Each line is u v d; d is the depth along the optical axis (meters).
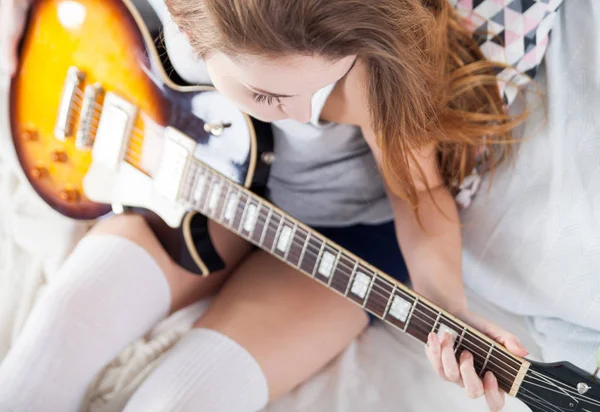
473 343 0.88
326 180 1.15
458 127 1.04
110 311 1.03
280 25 0.68
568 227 1.04
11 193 1.32
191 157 1.06
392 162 0.98
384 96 0.88
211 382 0.96
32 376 0.98
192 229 1.10
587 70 1.04
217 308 1.07
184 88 1.05
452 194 1.14
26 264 1.26
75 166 1.21
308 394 1.07
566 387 0.82
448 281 1.03
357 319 1.10
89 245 1.10
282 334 1.02
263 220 1.01
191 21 0.76
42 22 1.14
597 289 1.02
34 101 1.20
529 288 1.10
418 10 0.81
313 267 0.98
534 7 1.05
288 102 0.79
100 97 1.14
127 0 1.05
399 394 1.05
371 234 1.19
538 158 1.08
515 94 1.09
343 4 0.69
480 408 1.03
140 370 1.11
